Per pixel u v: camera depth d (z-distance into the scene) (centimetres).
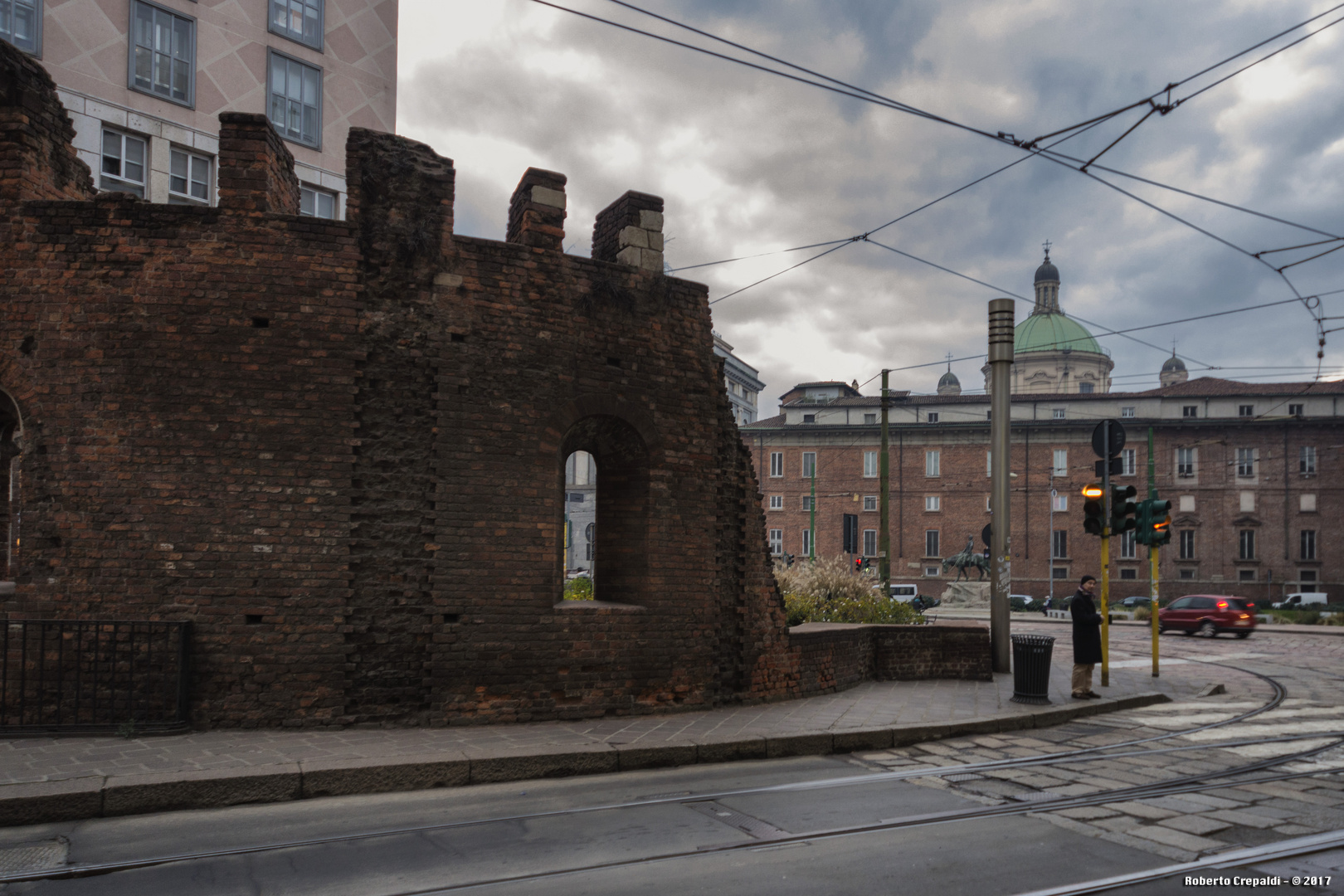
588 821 682
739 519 1232
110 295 938
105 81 2019
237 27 2258
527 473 1038
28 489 923
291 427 953
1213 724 1152
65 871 555
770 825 672
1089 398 6038
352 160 1002
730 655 1202
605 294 1109
